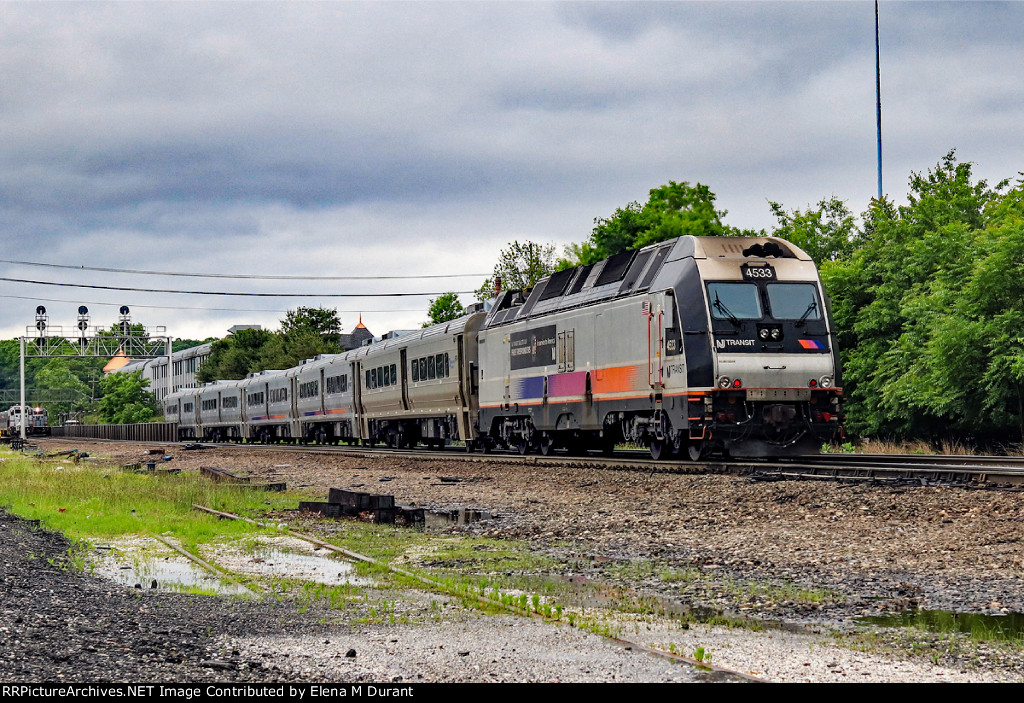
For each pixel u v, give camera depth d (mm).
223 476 25578
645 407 21938
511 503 18719
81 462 42094
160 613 8945
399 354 40062
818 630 8281
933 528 12453
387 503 17125
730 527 13859
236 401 65812
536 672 6992
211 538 15375
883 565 10789
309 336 95750
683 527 14180
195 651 7477
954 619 8516
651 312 21672
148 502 20875
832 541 12242
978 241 29516
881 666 7102
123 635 7820
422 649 7664
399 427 41875
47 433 107688
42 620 8195
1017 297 27484
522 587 10578
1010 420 27672
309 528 16406
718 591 9984
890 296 33781
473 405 33500
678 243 21875
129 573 11938
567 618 8742
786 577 10547
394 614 9078
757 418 20359
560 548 13336
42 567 11844
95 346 82375
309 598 9961
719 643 7852
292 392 55531
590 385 24625
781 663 7203
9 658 6863
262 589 10625
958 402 28094
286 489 24266
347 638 8062
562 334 26172
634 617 8906
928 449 28641
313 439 55625
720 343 20172
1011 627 8172
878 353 33344
